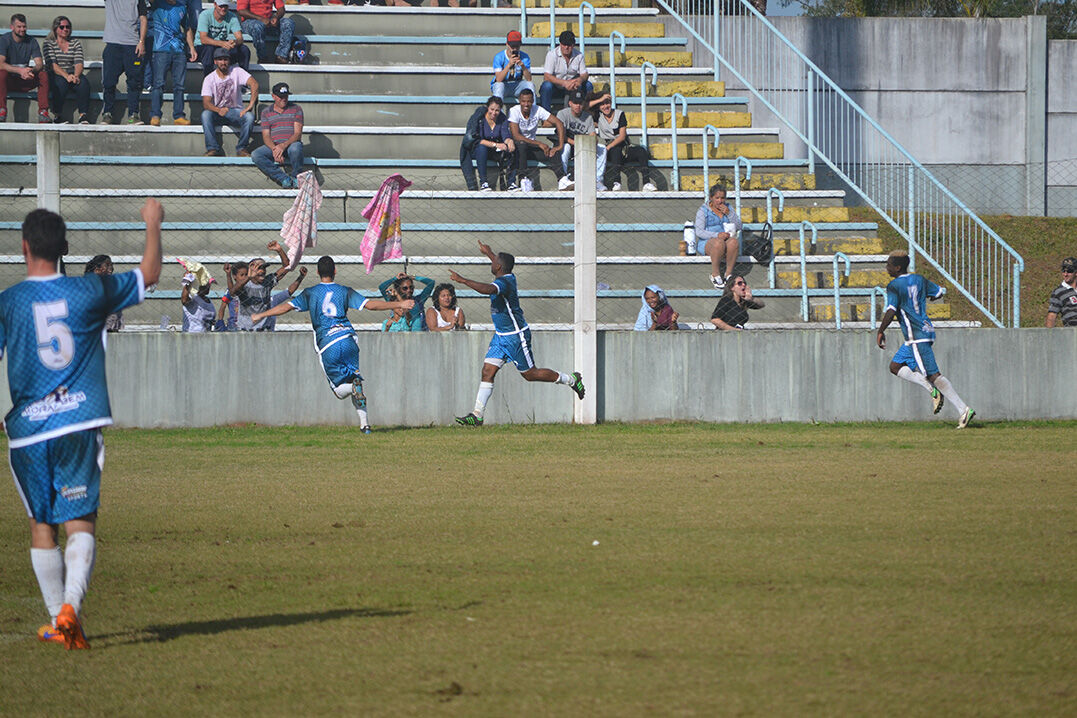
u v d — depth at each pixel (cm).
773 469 3656
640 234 6756
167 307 6216
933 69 10356
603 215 6931
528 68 8050
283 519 2870
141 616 2011
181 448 4353
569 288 6575
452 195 6850
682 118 8025
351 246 6625
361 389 4894
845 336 5412
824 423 5341
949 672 1593
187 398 5153
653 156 7706
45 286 1830
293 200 6844
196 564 2391
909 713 1432
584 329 5269
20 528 2862
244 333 5188
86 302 1834
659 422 5347
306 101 7819
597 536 2591
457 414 5297
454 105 7981
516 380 5334
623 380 5347
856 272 6769
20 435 1805
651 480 3431
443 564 2341
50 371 1809
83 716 1506
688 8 9481
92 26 8200
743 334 5378
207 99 7219
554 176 7500
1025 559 2302
